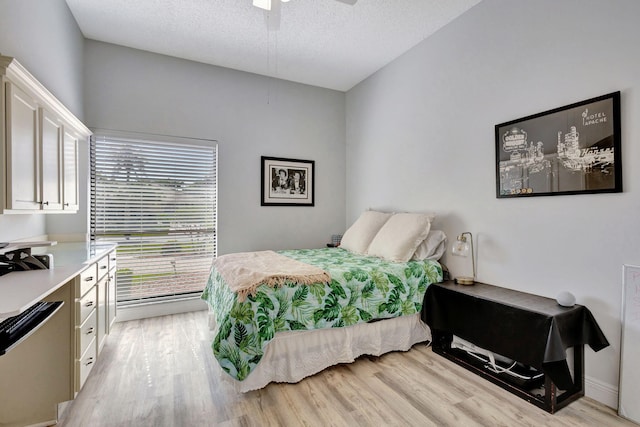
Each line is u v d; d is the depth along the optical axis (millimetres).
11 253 1723
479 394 1945
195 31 2982
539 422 1688
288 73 3918
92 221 3127
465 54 2742
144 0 2549
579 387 1934
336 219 4484
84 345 1881
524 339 1879
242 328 1875
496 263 2504
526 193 2262
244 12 2701
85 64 3072
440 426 1650
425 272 2633
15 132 1648
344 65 3725
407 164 3434
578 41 1977
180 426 1646
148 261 3338
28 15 2039
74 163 2566
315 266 2477
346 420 1695
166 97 3412
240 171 3801
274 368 2051
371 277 2367
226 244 3717
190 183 3547
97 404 1823
